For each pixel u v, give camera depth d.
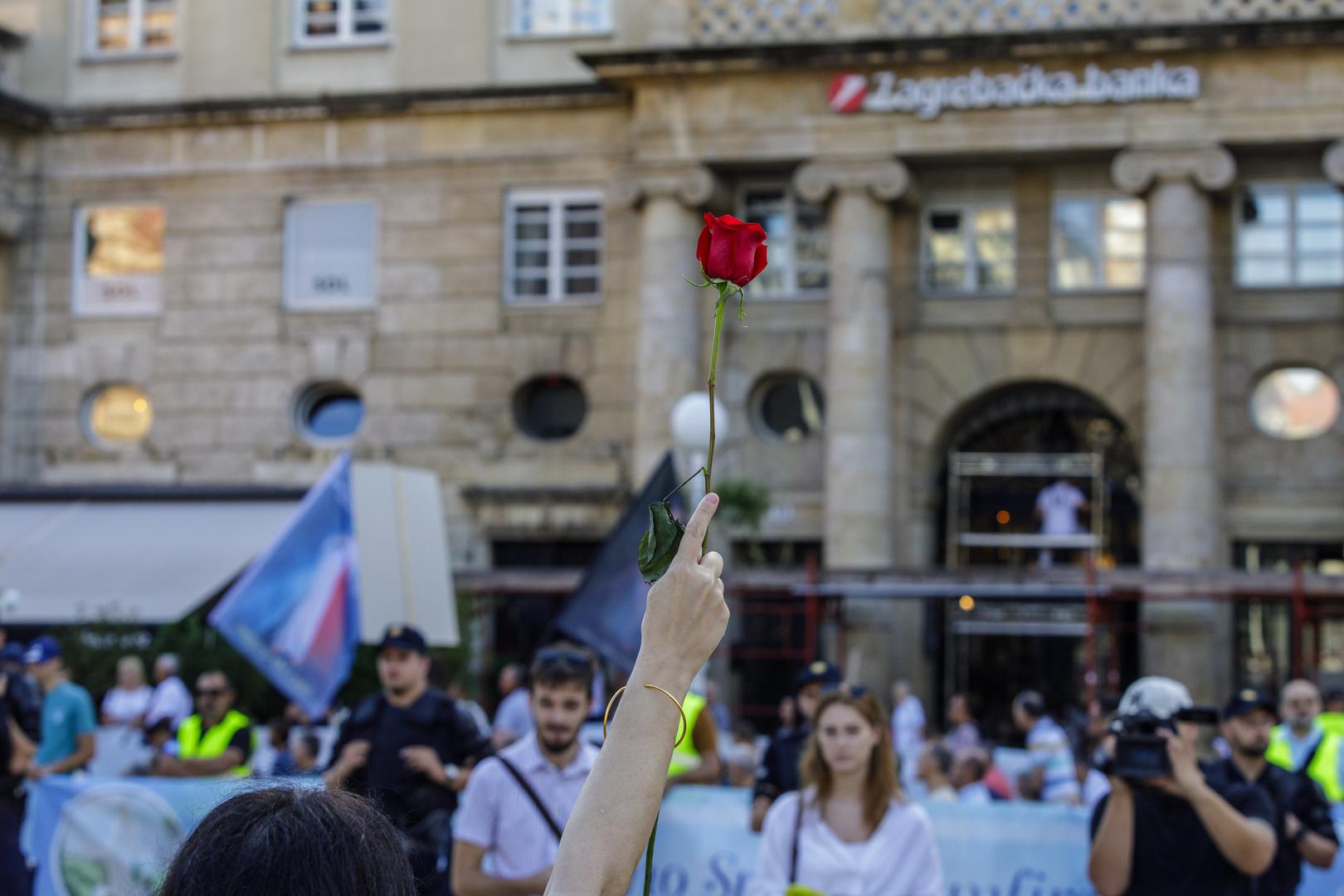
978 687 27.06
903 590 24.31
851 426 26.00
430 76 28.58
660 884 9.66
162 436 28.69
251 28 29.20
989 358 26.95
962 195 27.22
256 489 26.73
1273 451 26.11
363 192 28.55
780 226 27.62
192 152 29.03
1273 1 25.05
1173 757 6.66
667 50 26.22
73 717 12.73
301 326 28.50
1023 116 25.59
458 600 24.81
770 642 26.80
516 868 7.36
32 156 29.41
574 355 27.61
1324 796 8.41
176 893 2.39
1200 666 24.58
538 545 27.77
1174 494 24.97
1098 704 20.59
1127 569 23.86
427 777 8.68
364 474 12.69
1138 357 26.53
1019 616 26.80
